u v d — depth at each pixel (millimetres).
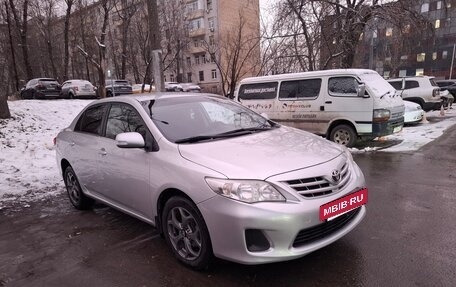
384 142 9156
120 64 42000
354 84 8242
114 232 4188
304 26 14633
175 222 3281
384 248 3389
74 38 34594
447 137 9461
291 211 2686
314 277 2963
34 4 30312
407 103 12398
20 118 11844
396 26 14898
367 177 5953
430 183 5449
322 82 8727
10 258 3688
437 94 15391
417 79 15656
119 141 3471
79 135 4855
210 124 4016
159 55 9750
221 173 2859
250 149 3262
